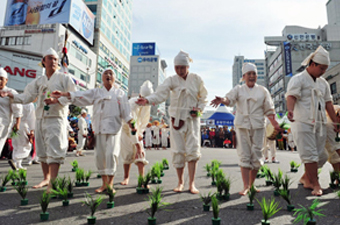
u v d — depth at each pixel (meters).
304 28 80.62
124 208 3.03
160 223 2.53
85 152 13.23
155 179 4.75
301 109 3.96
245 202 3.30
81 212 2.87
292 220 2.61
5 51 18.86
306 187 4.14
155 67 103.75
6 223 2.51
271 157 8.55
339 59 56.44
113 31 57.22
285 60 58.66
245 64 4.21
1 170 6.24
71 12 38.88
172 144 4.07
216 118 22.64
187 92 4.05
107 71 4.02
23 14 40.06
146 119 4.67
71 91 4.07
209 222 2.56
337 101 36.31
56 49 35.19
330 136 4.32
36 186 4.09
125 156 4.51
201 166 7.00
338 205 3.12
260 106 3.99
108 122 3.80
